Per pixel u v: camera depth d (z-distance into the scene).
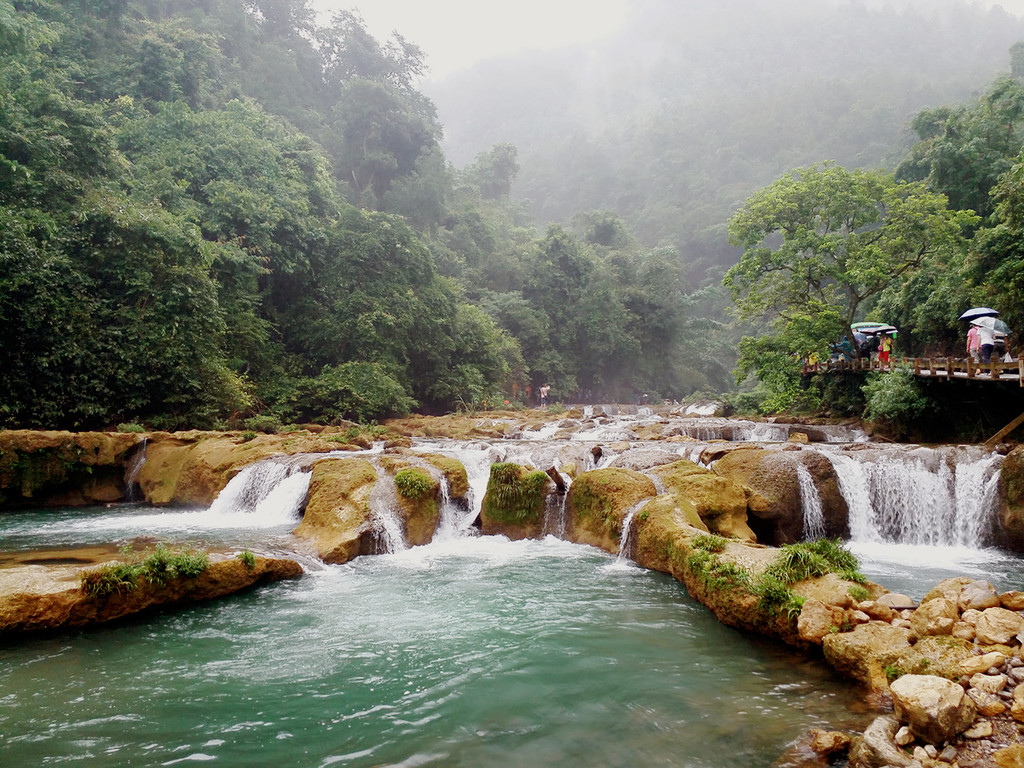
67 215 19.28
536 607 8.23
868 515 12.91
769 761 4.56
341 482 12.02
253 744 4.86
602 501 11.79
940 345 21.88
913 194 22.17
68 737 4.93
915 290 23.05
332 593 8.84
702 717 5.26
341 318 28.19
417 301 30.30
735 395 36.31
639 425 22.86
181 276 20.84
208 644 6.96
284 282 28.89
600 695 5.70
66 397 17.94
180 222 21.58
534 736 4.99
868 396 20.34
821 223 24.03
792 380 26.06
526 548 11.73
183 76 31.89
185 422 20.02
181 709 5.43
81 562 8.63
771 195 23.80
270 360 26.22
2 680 5.96
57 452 15.98
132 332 19.23
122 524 13.16
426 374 32.09
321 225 30.97
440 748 4.81
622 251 58.38
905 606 6.51
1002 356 15.76
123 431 17.91
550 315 50.56
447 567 10.30
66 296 18.31
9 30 21.28
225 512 14.64
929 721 4.42
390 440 18.84
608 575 9.79
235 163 27.64
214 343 21.73
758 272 24.11
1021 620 5.60
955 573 9.97
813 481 12.59
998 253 16.86
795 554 7.47
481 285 48.12
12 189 18.42
